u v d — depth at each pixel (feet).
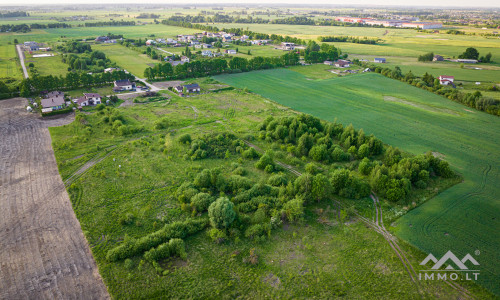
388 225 186.29
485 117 362.12
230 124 331.36
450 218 191.62
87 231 172.35
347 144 278.26
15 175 223.51
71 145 270.87
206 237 173.68
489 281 148.05
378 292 142.72
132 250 158.92
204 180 213.66
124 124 316.19
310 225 185.26
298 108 385.29
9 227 174.60
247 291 142.10
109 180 221.87
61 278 144.97
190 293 140.05
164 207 195.83
